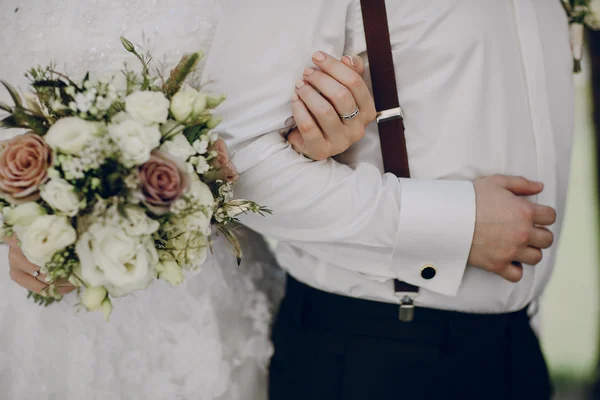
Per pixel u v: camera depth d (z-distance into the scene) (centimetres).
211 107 88
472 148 106
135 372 113
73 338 112
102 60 104
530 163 109
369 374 112
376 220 103
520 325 113
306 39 99
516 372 111
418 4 103
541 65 108
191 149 85
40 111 86
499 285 108
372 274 110
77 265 82
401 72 106
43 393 114
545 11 112
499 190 103
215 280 119
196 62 89
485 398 109
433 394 110
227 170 96
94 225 77
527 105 109
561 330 321
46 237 77
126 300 113
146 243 83
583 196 361
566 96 113
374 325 112
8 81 109
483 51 104
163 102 81
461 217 100
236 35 100
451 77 104
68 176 76
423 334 110
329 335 116
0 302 116
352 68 100
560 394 295
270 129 103
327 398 116
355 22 105
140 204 79
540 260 105
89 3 104
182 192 78
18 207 78
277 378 125
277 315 130
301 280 120
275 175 103
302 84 98
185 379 114
